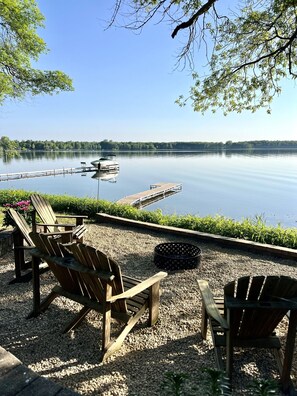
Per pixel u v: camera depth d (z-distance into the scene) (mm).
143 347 2385
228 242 5281
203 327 2447
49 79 9297
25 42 8703
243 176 25453
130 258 4680
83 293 2523
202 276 3951
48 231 4539
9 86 8414
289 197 16078
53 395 1173
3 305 3057
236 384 1976
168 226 6457
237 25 5055
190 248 4648
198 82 6285
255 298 1807
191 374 2037
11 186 21047
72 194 17953
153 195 16000
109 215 7395
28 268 3711
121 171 31203
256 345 2045
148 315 2869
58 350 2322
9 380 1249
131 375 2043
